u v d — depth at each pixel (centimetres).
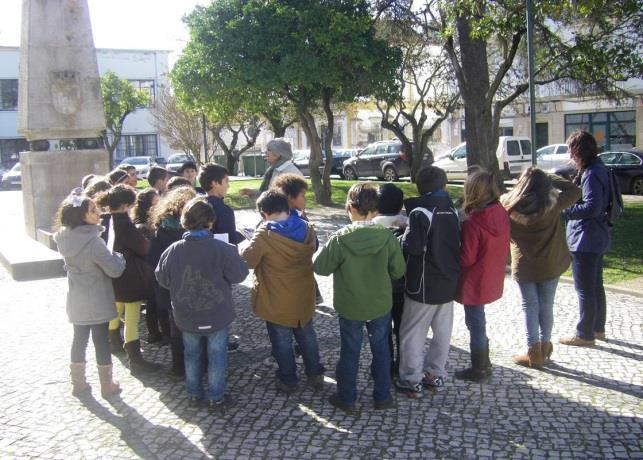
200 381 445
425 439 390
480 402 441
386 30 1570
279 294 441
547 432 395
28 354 555
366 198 417
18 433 408
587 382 470
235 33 1367
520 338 571
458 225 445
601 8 1178
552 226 480
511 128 3438
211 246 428
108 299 457
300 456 373
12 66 4012
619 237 1027
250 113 1797
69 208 445
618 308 655
